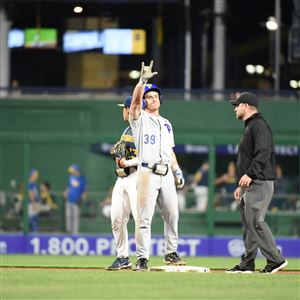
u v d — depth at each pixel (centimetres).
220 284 3306
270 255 3941
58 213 7731
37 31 9600
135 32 9556
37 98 8238
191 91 8369
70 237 7494
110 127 8150
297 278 3628
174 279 3491
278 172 8238
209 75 9450
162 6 9425
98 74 9644
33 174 7988
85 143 8056
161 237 7350
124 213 4103
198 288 3142
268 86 9369
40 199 7738
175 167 4081
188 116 8156
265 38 9425
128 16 9556
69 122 8181
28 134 8025
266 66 9406
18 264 5294
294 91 8488
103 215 7738
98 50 9625
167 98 8331
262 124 3972
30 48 9625
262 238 3941
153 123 3941
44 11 9556
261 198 3944
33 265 5144
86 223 7731
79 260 6103
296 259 6850
